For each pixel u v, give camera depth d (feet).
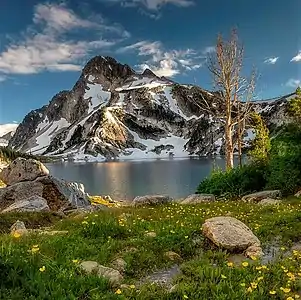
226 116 122.72
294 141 92.58
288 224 45.01
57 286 23.04
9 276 22.71
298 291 25.40
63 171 525.34
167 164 609.83
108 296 22.72
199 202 79.77
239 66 122.31
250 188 93.66
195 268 29.60
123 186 281.95
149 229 43.11
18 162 97.35
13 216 64.59
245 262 28.35
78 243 35.50
